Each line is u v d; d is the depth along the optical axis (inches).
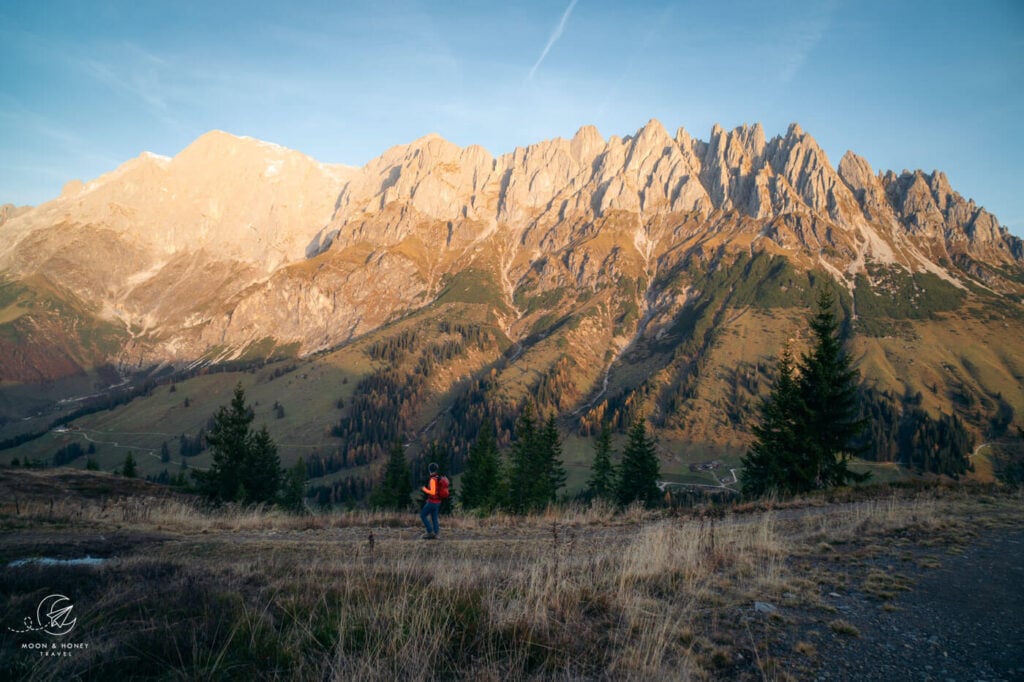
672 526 672.4
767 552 488.4
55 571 385.4
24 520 794.2
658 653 258.7
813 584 387.5
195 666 217.5
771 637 294.4
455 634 271.1
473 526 812.0
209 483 1652.3
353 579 370.3
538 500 2230.6
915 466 6171.3
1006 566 426.0
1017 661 259.3
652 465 2447.1
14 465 1711.4
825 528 603.2
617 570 417.4
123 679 215.8
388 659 236.2
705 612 333.7
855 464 6294.3
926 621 317.1
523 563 480.4
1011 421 6884.8
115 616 287.4
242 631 258.7
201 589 339.0
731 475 5944.9
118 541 641.6
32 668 223.0
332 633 265.0
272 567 443.5
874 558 463.2
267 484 1892.2
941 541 510.3
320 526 832.9
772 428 1411.2
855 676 247.3
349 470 6993.1
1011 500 775.1
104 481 1485.0
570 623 292.8
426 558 522.9
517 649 257.1
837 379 1272.1
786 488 1245.7
